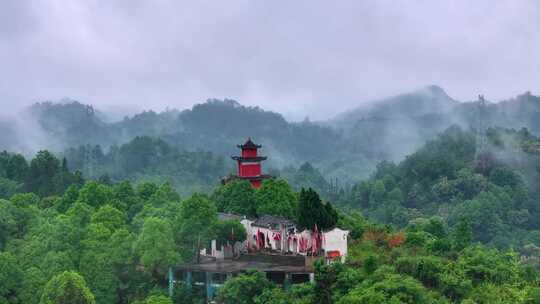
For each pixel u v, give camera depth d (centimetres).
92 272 10481
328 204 11044
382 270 9719
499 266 10669
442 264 10344
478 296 9812
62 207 13975
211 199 13512
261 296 9275
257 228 11769
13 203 13125
